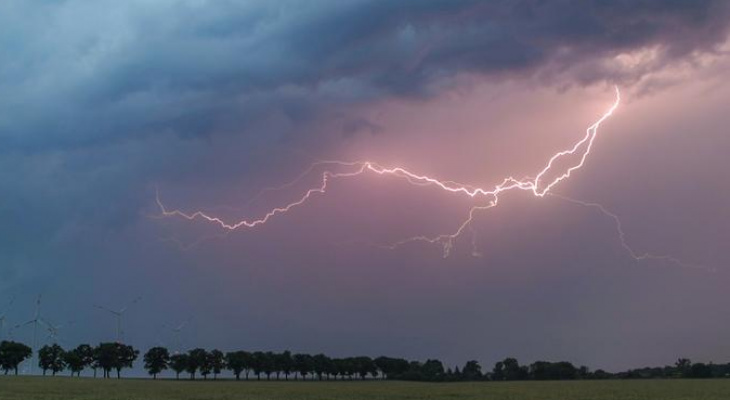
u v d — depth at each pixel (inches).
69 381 4116.6
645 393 3184.1
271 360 6904.5
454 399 2706.7
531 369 6815.9
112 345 6328.7
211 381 5487.2
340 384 4832.7
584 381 5738.2
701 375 6648.6
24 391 2842.0
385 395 2974.9
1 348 5748.0
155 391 3043.8
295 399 2522.1
